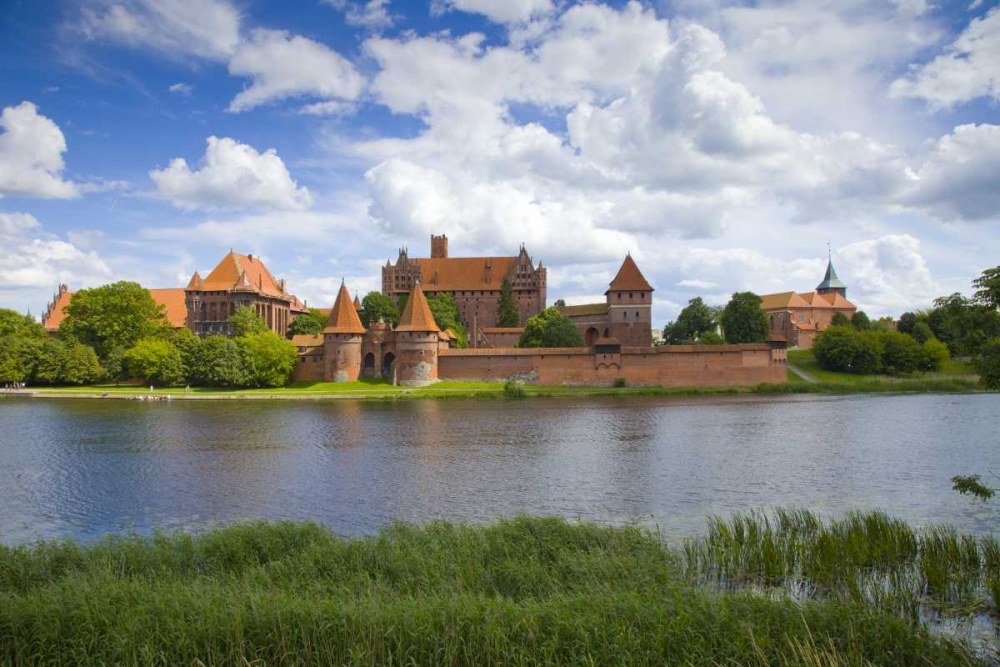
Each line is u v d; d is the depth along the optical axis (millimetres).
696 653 15633
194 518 30406
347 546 22359
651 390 100938
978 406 79938
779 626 16547
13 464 43562
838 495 34188
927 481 37531
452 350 108188
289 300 162750
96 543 24031
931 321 144750
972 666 15188
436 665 15531
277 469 41469
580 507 31812
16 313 135750
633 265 138000
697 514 30406
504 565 20969
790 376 115438
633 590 18734
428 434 57094
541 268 163250
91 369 113750
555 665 15398
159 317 129375
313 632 16156
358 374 110688
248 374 105938
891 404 82938
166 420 68438
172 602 17359
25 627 16594
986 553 22219
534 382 106750
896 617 17438
